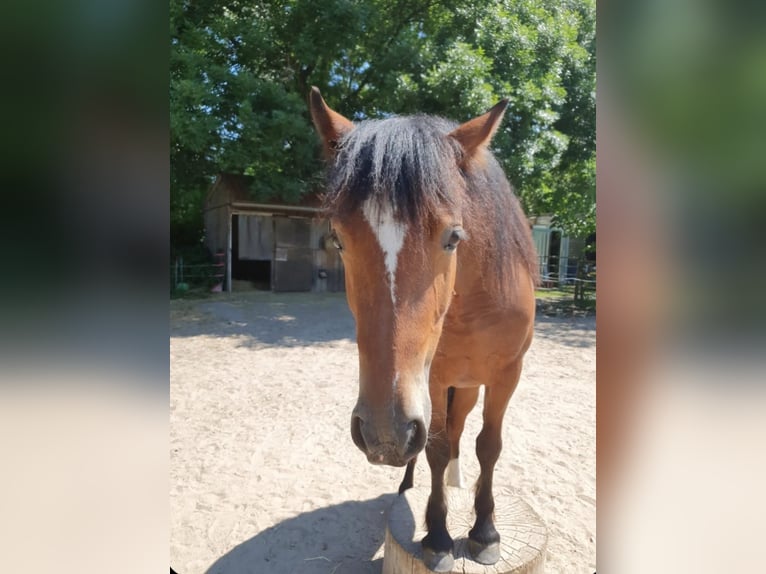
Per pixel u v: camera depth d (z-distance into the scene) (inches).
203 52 414.3
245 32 407.5
